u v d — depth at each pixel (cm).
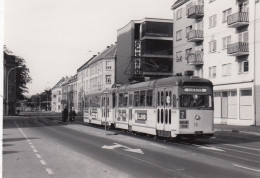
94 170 992
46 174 925
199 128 1797
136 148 1573
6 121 4756
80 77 10700
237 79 3778
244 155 1352
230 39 3928
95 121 3406
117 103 2734
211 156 1312
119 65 7162
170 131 1814
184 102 1786
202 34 4503
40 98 16588
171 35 6394
